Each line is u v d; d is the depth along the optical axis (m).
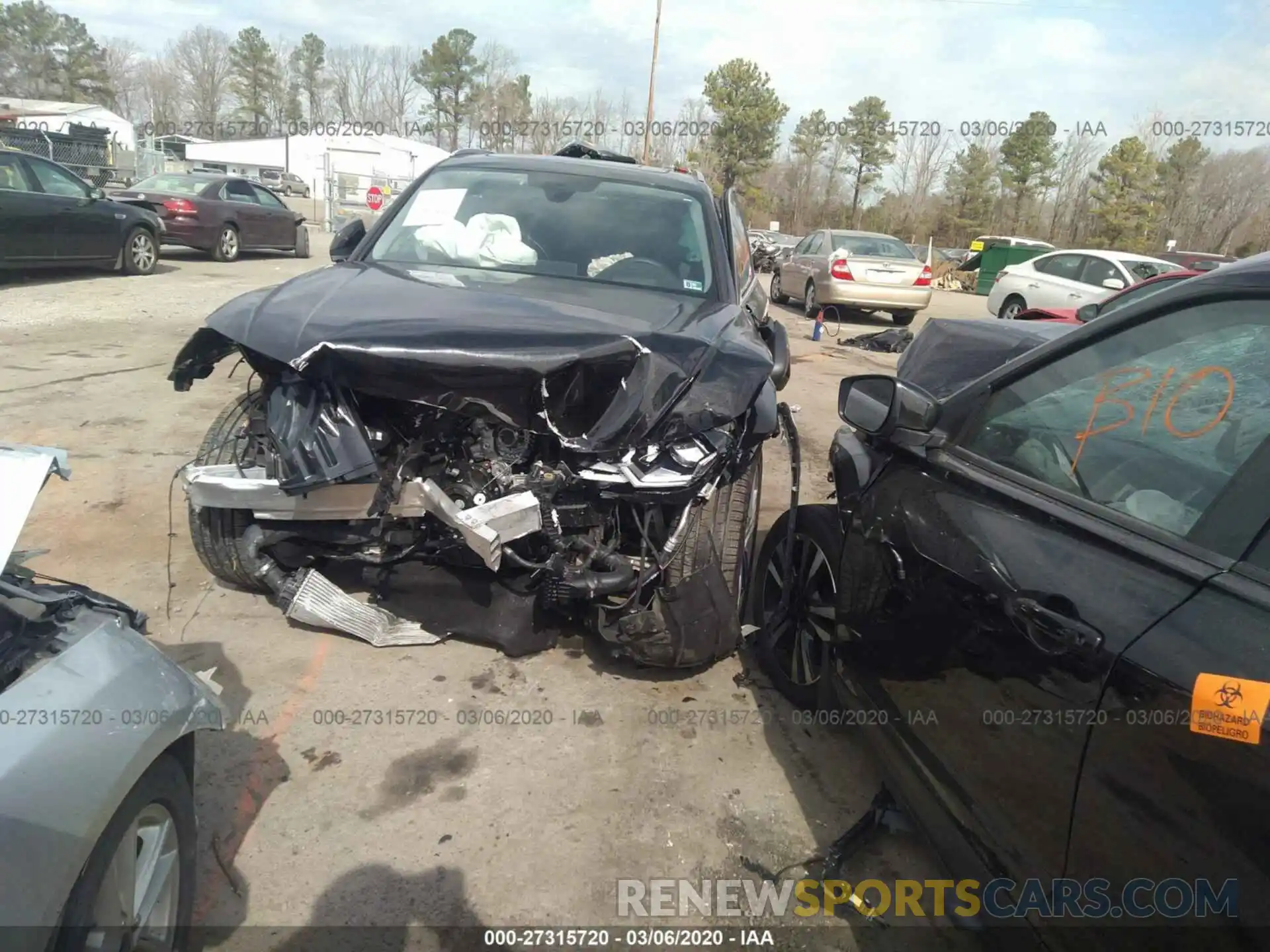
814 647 3.25
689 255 4.07
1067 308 13.02
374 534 3.14
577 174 4.54
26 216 10.66
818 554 3.25
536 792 2.74
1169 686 1.53
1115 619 1.70
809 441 6.91
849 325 15.07
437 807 2.65
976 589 2.10
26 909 1.42
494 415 2.83
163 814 1.88
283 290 3.24
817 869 2.54
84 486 4.69
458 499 2.96
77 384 6.59
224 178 15.87
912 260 14.60
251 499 3.03
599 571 3.05
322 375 2.82
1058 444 2.19
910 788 2.36
